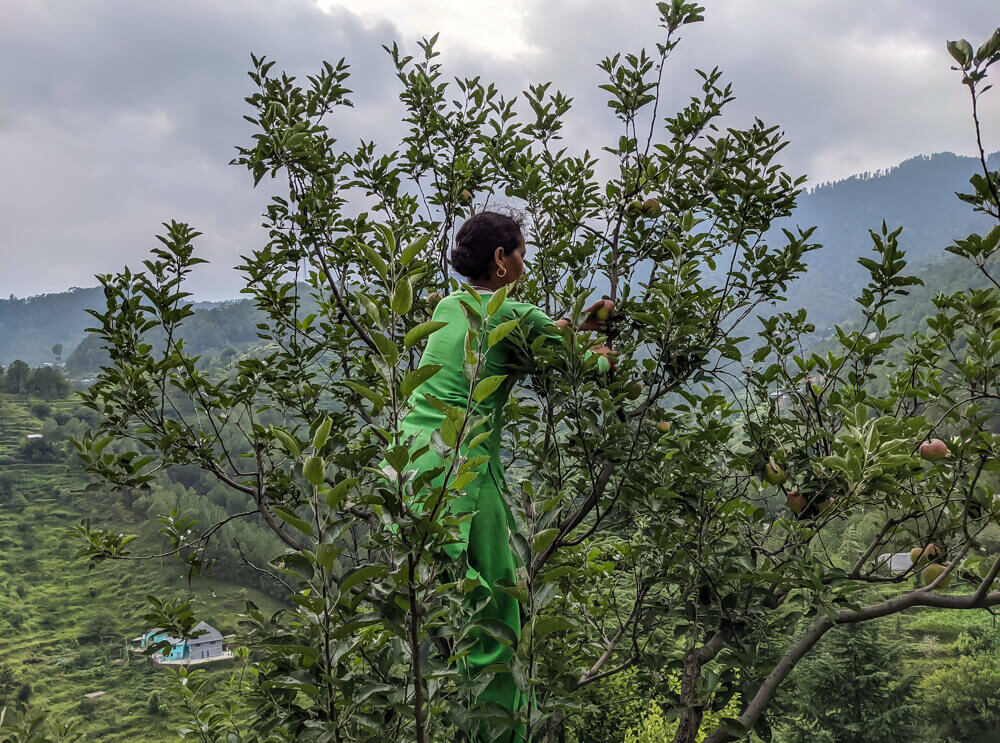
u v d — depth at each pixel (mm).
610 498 3125
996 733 27875
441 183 4770
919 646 36938
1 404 189750
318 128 4535
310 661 1487
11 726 1564
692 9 3492
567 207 4289
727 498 3307
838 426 3469
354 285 4559
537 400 3166
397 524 1361
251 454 3715
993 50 2375
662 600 3338
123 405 3863
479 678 1709
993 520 3119
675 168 3582
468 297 2426
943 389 3328
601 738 12172
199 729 3260
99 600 103188
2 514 126938
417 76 4930
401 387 1324
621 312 2998
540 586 1696
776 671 3051
